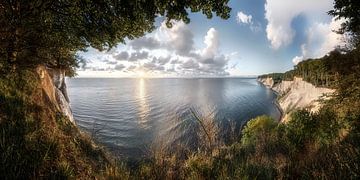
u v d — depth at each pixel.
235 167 5.85
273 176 5.40
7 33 6.32
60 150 5.46
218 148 6.86
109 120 76.94
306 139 8.85
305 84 102.31
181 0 8.29
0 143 4.29
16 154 4.25
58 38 8.64
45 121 6.53
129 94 193.88
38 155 4.68
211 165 6.09
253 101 133.12
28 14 6.69
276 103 128.75
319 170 5.00
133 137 51.97
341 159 5.05
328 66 11.68
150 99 145.00
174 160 6.01
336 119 9.51
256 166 5.82
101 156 7.68
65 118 8.48
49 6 7.62
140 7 8.51
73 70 21.17
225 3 8.21
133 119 77.88
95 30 9.86
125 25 9.65
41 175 4.32
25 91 6.96
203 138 6.83
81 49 12.05
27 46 6.87
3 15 6.18
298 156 6.87
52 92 12.48
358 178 4.25
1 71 6.60
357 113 8.93
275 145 8.73
